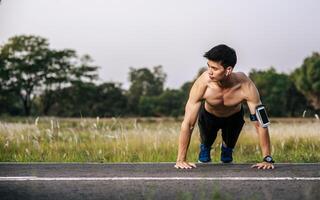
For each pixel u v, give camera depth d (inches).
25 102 2827.3
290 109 3627.0
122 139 370.9
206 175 187.9
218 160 314.7
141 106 4266.7
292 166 218.8
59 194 148.9
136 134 400.8
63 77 2815.0
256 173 193.3
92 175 189.8
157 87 5132.9
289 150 357.4
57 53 2807.6
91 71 2928.2
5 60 2723.9
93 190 155.7
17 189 157.5
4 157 317.1
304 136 413.1
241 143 414.6
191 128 208.1
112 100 3368.6
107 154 336.5
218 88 201.3
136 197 144.0
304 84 3383.4
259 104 203.2
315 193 148.9
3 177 184.9
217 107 207.9
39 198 142.6
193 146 383.9
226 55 188.9
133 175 189.2
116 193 150.4
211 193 149.3
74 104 2965.1
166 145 361.7
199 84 203.5
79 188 159.6
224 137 226.7
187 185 164.7
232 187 160.6
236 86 201.8
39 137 402.3
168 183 169.0
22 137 365.1
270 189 156.5
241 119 220.1
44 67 2768.2
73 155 320.8
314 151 332.2
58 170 207.0
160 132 407.2
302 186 162.4
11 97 2787.9
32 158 313.7
